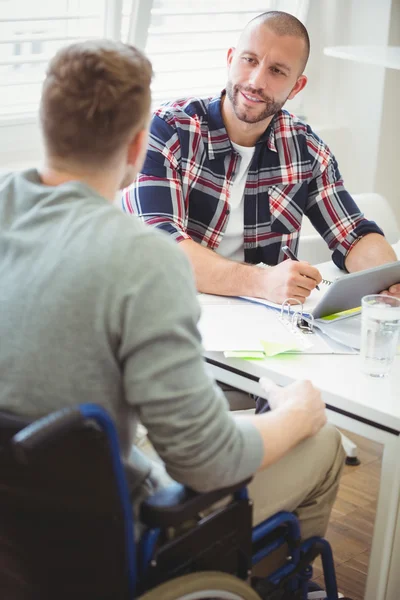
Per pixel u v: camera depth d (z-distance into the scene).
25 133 3.04
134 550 1.25
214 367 1.87
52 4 2.97
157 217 2.31
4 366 1.25
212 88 3.67
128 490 1.26
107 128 1.29
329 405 1.70
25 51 3.00
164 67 3.51
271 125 2.50
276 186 2.52
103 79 1.27
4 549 1.27
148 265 1.22
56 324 1.22
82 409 1.11
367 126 3.94
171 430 1.24
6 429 1.18
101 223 1.26
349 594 2.14
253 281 2.15
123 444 1.32
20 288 1.25
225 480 1.31
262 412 1.71
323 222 2.61
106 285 1.21
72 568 1.24
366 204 2.97
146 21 3.25
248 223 2.51
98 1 3.08
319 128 3.90
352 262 2.51
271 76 2.32
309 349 1.88
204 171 2.42
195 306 1.25
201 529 1.34
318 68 3.96
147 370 1.21
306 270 2.10
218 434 1.27
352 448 2.80
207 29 3.52
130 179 1.42
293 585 1.72
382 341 1.74
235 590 1.33
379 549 1.71
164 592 1.25
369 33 3.79
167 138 2.37
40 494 1.20
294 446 1.49
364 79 3.88
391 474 1.64
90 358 1.22
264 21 2.33
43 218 1.29
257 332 1.93
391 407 1.62
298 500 1.62
